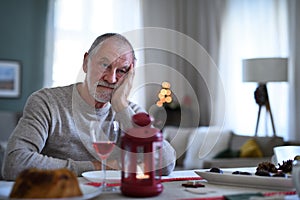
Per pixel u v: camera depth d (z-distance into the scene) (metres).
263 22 5.02
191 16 6.09
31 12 5.74
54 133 1.68
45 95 1.69
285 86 4.73
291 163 1.40
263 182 1.21
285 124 4.71
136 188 1.08
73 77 5.68
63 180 0.97
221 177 1.29
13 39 5.66
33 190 0.96
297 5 4.61
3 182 1.28
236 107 5.32
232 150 4.27
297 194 1.08
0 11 5.61
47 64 5.65
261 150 4.07
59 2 5.65
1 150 4.18
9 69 5.63
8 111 5.62
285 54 4.75
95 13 5.77
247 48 5.23
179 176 1.51
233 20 5.44
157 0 6.06
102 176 1.36
